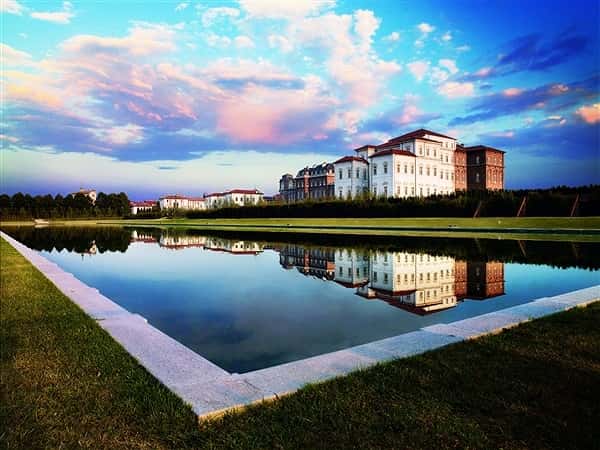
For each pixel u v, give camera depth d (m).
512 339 4.42
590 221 25.48
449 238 20.62
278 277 10.19
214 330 5.51
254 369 4.07
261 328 5.57
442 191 61.41
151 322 5.97
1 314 5.69
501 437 2.63
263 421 2.83
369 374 3.54
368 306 6.85
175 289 8.77
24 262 12.06
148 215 87.19
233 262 13.53
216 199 116.81
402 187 55.62
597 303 5.96
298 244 19.53
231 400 3.11
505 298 7.26
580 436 2.64
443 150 61.88
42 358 4.02
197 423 2.81
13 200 97.81
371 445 2.55
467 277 9.45
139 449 2.56
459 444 2.56
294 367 3.76
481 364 3.75
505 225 26.44
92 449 2.56
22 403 3.14
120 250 18.86
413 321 5.83
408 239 20.50
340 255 14.36
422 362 3.79
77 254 17.08
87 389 3.35
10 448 2.57
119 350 4.23
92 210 101.38
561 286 8.30
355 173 60.38
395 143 60.06
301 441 2.60
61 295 7.05
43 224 67.56
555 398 3.13
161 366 3.81
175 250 18.56
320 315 6.27
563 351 4.05
